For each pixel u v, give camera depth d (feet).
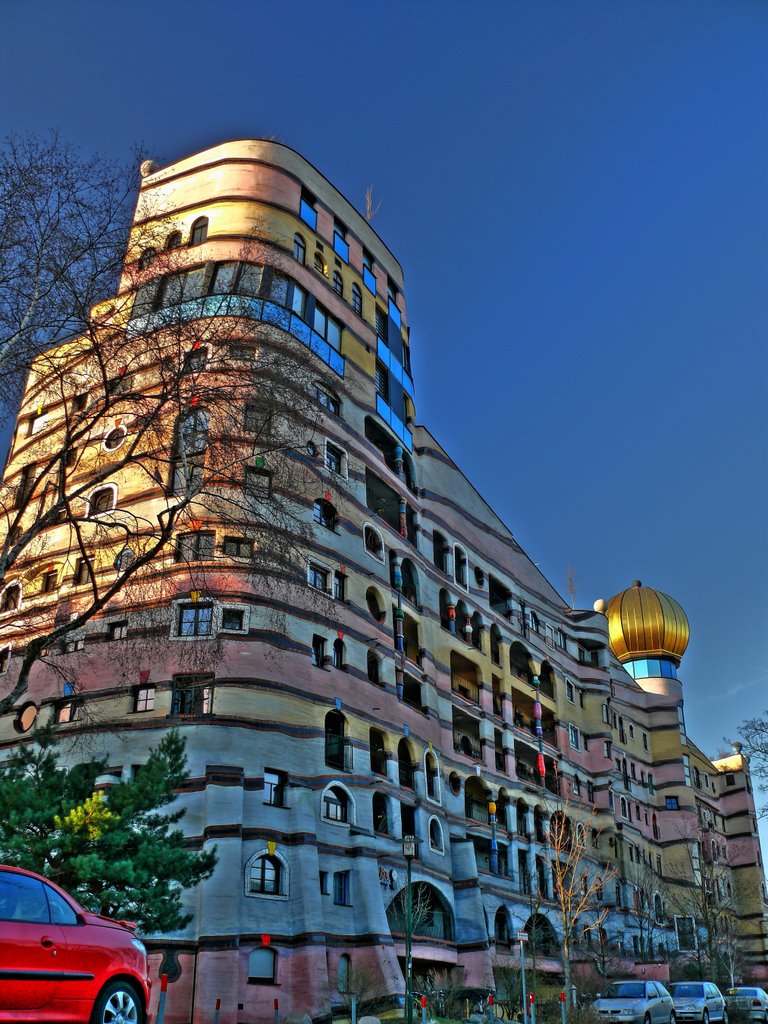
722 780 347.97
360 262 193.36
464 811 174.91
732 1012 133.90
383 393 189.47
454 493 208.64
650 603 331.16
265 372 82.28
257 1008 113.39
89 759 127.65
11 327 76.02
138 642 131.75
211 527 135.23
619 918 228.22
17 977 35.17
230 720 127.13
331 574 151.64
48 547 152.76
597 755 241.76
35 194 75.31
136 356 79.41
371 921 129.49
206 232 164.96
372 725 150.00
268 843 122.52
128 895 81.92
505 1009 135.44
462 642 193.26
